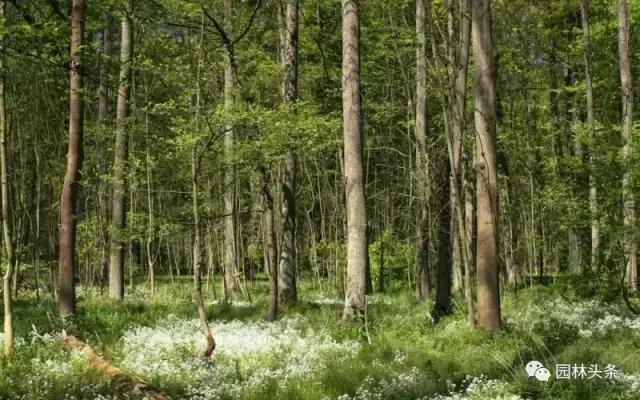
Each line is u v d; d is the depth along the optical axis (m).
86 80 23.17
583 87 25.64
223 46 15.93
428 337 13.29
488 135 13.94
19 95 21.53
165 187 31.34
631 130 22.06
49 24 14.45
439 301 16.67
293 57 19.89
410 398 8.86
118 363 11.20
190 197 27.77
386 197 32.88
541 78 28.52
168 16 18.78
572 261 27.77
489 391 8.66
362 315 14.95
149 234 21.59
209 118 13.46
